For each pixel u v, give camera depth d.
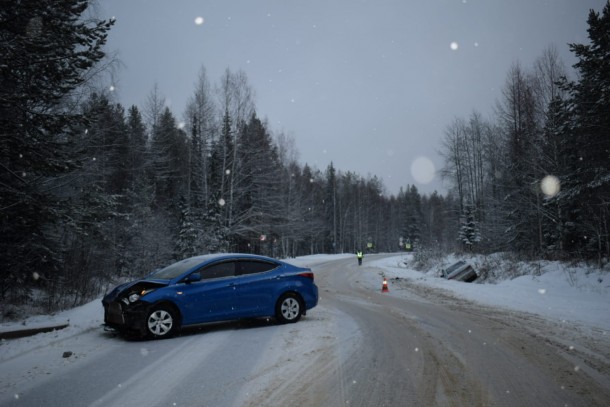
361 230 89.94
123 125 35.88
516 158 29.20
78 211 12.20
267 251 49.00
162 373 5.98
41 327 8.86
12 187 10.56
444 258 35.03
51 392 5.23
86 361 6.66
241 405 4.76
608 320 10.17
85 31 11.07
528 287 17.52
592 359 6.75
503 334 8.66
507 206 30.34
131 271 22.80
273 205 41.94
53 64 10.21
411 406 4.76
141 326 8.16
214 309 8.94
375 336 8.44
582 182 19.67
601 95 16.70
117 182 33.72
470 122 48.06
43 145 10.40
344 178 101.94
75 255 15.07
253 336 8.48
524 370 6.14
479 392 5.22
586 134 17.94
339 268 36.81
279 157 48.34
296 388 5.33
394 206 124.81
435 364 6.43
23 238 11.86
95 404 4.82
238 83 34.09
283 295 9.89
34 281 14.19
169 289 8.59
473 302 14.05
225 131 33.69
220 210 32.09
